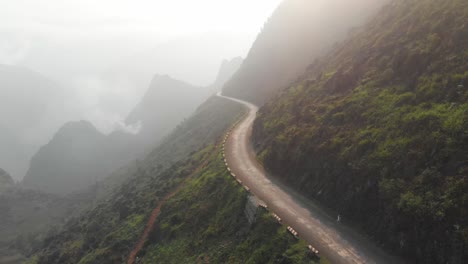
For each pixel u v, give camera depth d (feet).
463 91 68.74
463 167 55.21
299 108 141.69
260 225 80.53
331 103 117.19
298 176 102.01
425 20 104.99
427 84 79.77
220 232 94.68
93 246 165.99
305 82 174.40
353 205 74.69
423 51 90.53
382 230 64.49
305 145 105.09
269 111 178.70
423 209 55.98
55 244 232.94
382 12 160.35
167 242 114.01
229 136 197.36
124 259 126.82
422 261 54.08
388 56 110.32
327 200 83.87
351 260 60.95
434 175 58.75
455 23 89.35
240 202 98.37
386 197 65.36
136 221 155.22
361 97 100.89
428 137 65.41
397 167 67.31
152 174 297.33
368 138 81.00
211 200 115.65
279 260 66.49
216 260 82.99
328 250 64.90
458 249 47.78
